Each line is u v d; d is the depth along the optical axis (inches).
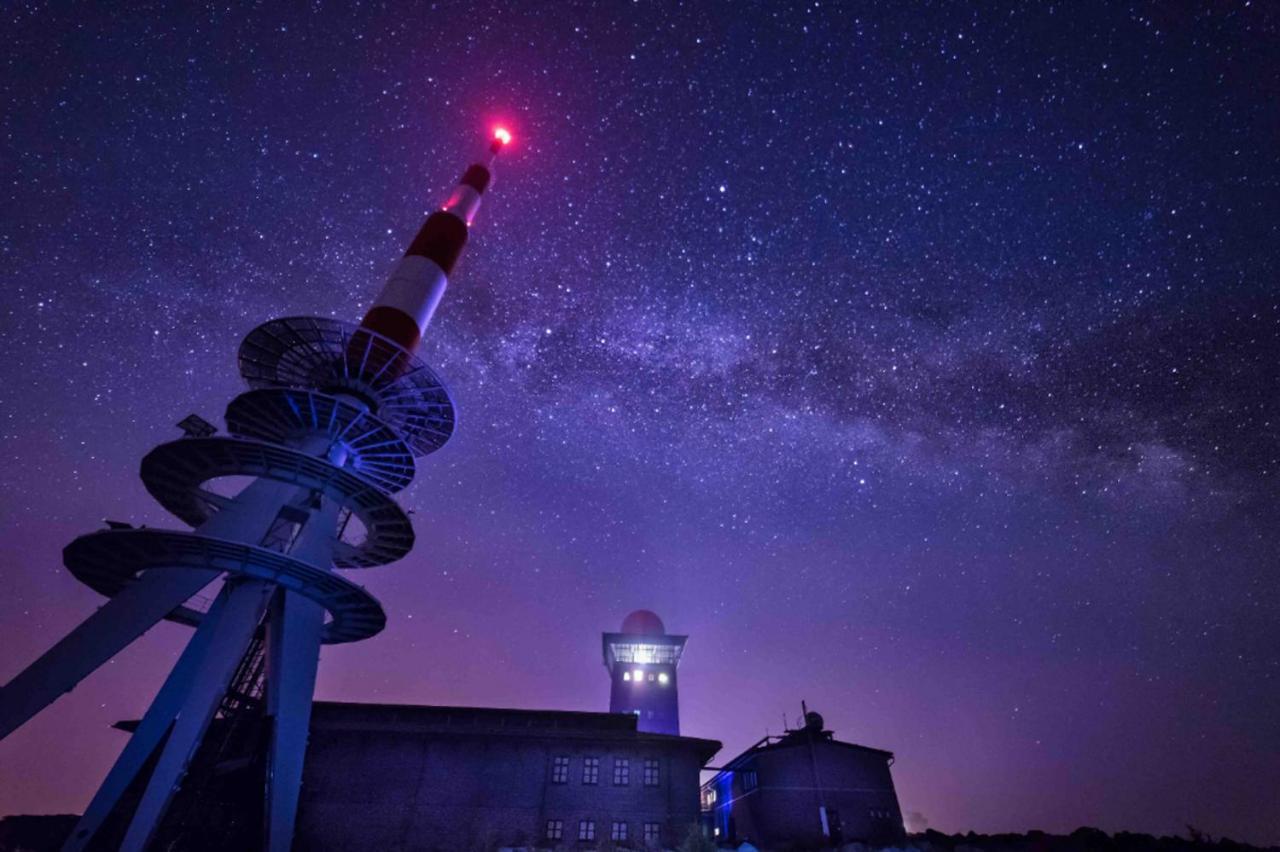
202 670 828.6
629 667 2046.0
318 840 963.3
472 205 1534.2
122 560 927.0
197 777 868.0
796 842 1165.7
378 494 1066.7
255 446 978.1
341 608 1029.8
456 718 1153.4
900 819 1230.3
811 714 1405.0
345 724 1086.4
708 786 1676.9
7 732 730.2
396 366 1208.8
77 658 799.1
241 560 917.8
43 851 1002.1
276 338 1149.7
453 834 986.1
